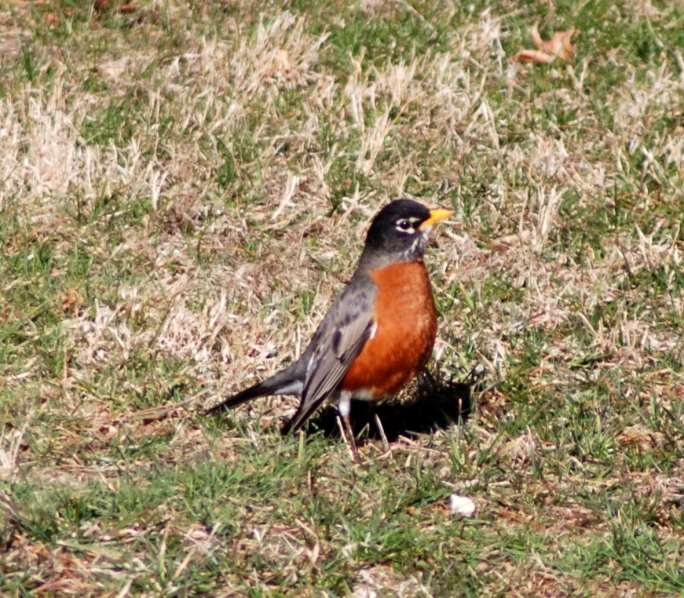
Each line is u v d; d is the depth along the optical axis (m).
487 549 8.11
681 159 13.91
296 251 12.27
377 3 17.72
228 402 9.60
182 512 8.30
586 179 13.59
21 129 13.91
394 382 9.48
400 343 9.31
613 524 8.20
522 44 17.14
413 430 10.01
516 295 11.75
